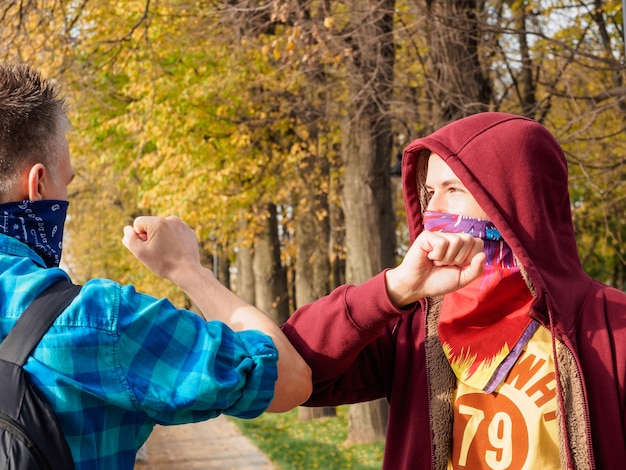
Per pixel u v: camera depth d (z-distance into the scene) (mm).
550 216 1813
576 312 1759
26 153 1589
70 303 1454
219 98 11188
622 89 6707
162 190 12172
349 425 10211
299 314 1797
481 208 1783
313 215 12852
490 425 1742
